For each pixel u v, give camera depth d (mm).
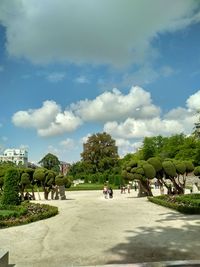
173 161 37781
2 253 8867
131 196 44000
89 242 13750
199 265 9312
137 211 24234
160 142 103750
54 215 22562
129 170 38281
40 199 40312
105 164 110250
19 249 12805
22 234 15820
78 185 81812
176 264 9289
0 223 17688
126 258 11188
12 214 19750
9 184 27016
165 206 26781
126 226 17438
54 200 37625
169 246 12516
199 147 60375
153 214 22328
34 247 13117
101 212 24016
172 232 15266
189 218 19781
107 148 110812
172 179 37094
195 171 37594
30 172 38812
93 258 11312
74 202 33781
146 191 40219
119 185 72375
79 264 10648
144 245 12820
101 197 43375
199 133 43531
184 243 12930
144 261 10797
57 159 132625
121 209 25828
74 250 12500
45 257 11594
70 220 20203
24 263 10758
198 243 12859
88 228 17156
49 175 39469
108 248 12617
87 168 111500
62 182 39656
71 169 129750
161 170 37719
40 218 20547
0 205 25188
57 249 12719
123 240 13875
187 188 58844
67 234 15625
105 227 17328
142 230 16062
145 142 102625
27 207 24250
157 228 16484
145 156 98250
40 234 15773
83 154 113000
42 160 132000
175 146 89875
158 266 9156
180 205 23906
